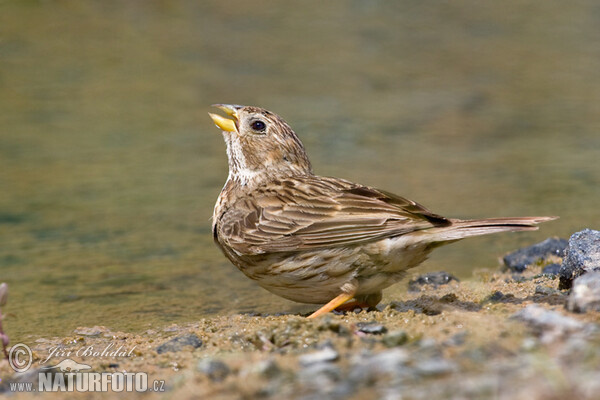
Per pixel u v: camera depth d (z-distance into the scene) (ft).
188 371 23.50
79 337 30.71
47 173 56.44
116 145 61.36
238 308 35.47
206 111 67.15
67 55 76.02
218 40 80.79
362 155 59.98
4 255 43.60
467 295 32.78
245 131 35.47
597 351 19.93
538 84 74.49
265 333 25.91
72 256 43.45
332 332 25.29
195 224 48.55
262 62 76.89
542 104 70.23
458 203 50.16
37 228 47.70
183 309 35.40
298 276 30.32
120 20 83.82
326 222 29.78
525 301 29.09
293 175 35.94
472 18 89.51
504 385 18.57
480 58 80.12
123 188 54.13
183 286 38.86
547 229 45.14
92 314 34.58
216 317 33.73
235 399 20.21
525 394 17.93
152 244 45.42
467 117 67.51
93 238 46.21
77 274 40.73
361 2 92.12
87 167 57.47
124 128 64.18
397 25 86.43
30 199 52.11
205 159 59.47
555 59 79.87
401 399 18.65
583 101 70.90
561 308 25.36
